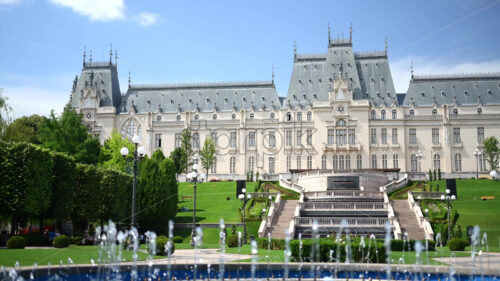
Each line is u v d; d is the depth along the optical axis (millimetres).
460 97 155375
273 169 156250
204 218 93312
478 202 94000
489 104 152250
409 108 155125
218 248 64500
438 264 44719
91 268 38312
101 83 170625
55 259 42750
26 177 61656
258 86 167875
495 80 157125
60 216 68438
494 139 139375
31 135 132125
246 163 158000
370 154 152500
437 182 121000
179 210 101562
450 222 81062
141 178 86938
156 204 85188
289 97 161375
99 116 165500
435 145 151250
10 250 48656
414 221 81375
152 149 163500
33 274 34812
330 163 152750
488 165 148375
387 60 162750
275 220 83688
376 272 40438
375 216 82188
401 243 59812
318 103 155250
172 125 164000
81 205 74312
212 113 163500
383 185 114375
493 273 37781
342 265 40562
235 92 167875
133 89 173375
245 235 72688
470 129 151125
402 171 150500
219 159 159750
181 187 130875
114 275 38344
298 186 110875
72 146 117812
